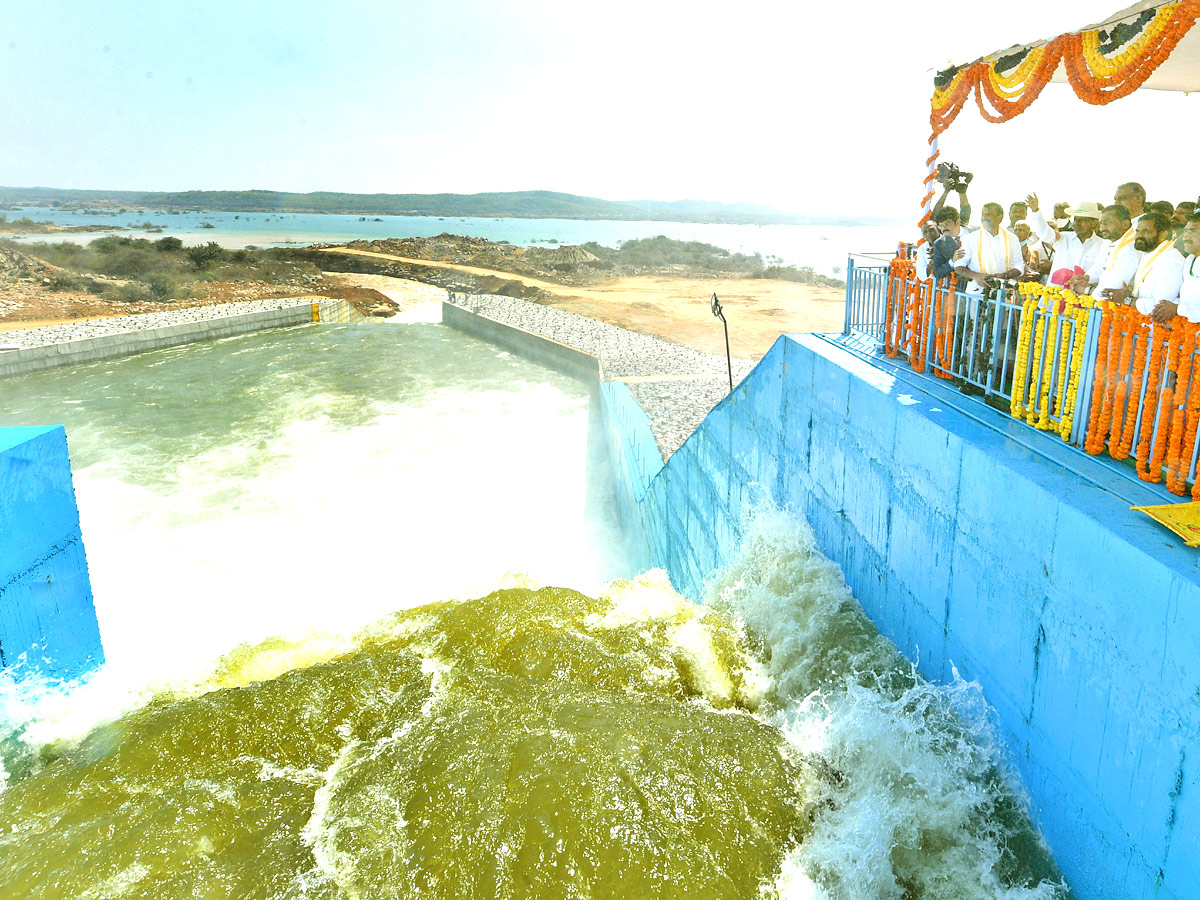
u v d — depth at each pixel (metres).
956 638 5.48
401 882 4.29
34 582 6.37
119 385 31.89
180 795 5.09
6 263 58.00
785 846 4.60
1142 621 3.63
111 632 13.75
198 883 4.33
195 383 32.25
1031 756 4.63
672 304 52.19
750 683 6.59
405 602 14.90
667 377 24.97
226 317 41.97
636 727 5.52
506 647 6.97
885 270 8.46
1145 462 4.51
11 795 5.27
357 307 58.75
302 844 4.66
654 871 4.27
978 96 6.60
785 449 8.80
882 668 6.19
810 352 8.05
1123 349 4.66
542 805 4.68
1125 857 3.85
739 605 7.82
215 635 13.62
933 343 7.09
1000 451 5.03
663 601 7.83
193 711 6.00
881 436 6.54
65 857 4.57
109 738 5.81
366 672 6.49
